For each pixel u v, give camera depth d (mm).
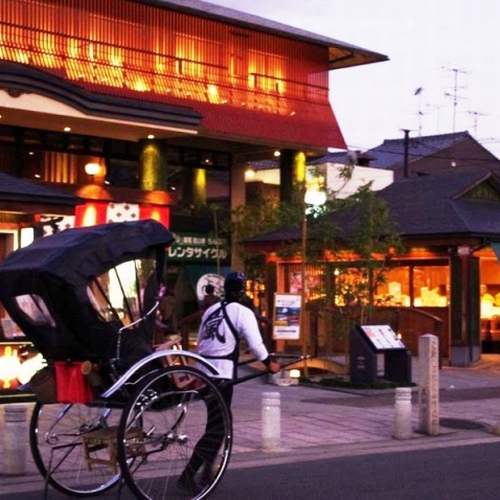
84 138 27094
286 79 29578
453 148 54312
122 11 25953
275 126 28719
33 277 8500
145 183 27281
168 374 8617
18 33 24094
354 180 40500
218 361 9672
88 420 10320
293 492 9641
